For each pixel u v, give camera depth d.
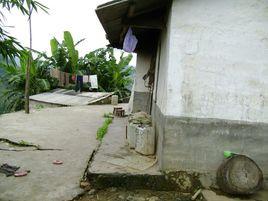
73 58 19.36
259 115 4.77
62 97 16.59
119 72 21.03
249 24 4.71
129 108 11.77
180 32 4.71
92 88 19.56
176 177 4.71
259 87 4.75
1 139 7.07
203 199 4.38
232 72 4.74
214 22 4.71
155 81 7.34
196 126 4.75
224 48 4.73
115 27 6.15
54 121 9.74
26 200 4.08
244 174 4.50
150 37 8.45
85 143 6.99
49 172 5.08
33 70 17.64
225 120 4.77
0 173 4.94
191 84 4.74
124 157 5.50
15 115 10.62
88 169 4.89
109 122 9.66
